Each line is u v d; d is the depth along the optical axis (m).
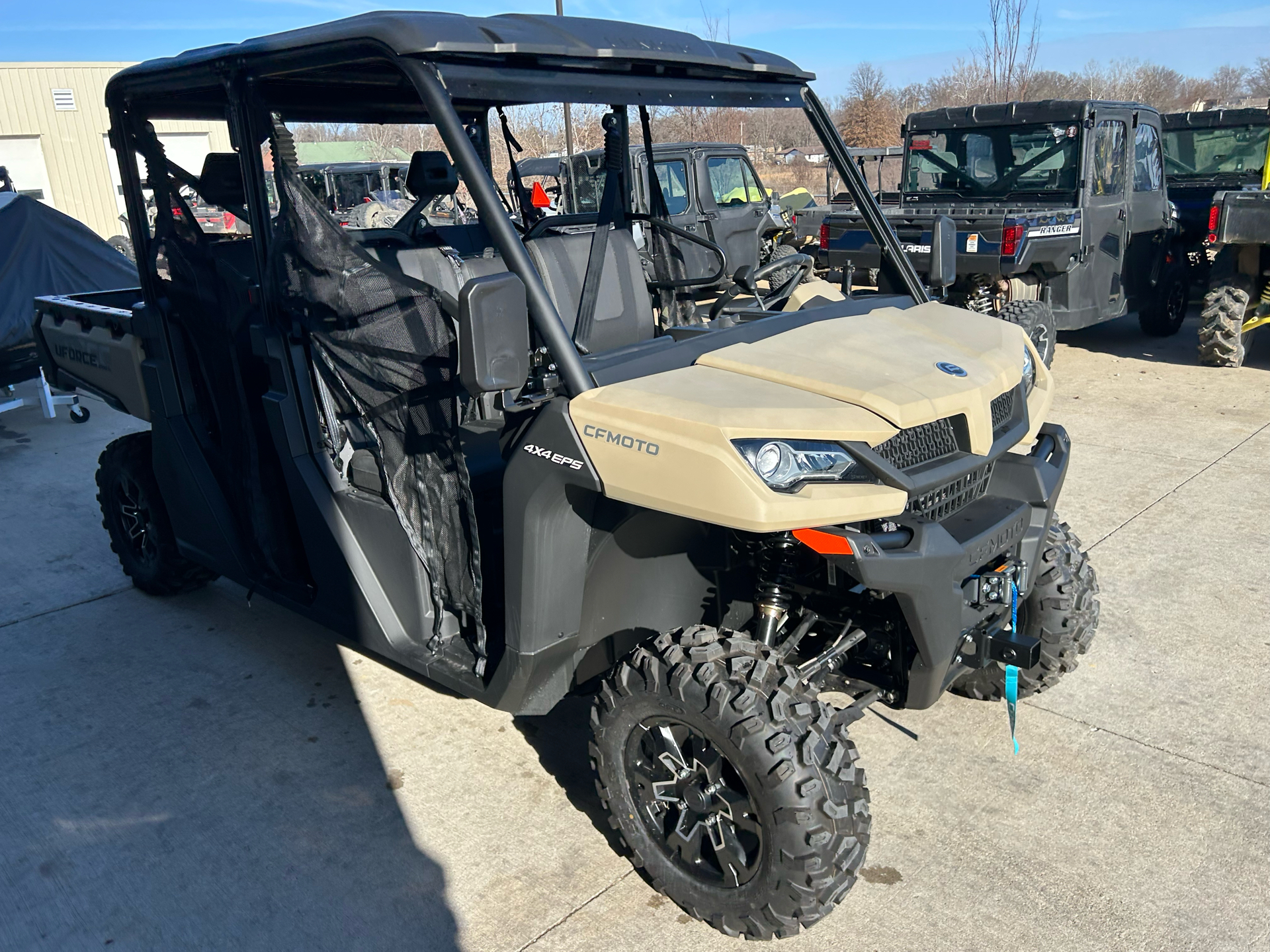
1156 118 8.34
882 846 2.62
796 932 2.24
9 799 3.00
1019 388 2.72
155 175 3.23
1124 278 8.10
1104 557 4.30
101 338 3.92
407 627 2.97
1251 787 2.81
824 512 2.06
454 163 2.24
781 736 2.13
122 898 2.57
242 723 3.36
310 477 3.04
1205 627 3.70
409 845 2.72
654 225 3.57
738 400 2.16
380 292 2.54
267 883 2.60
